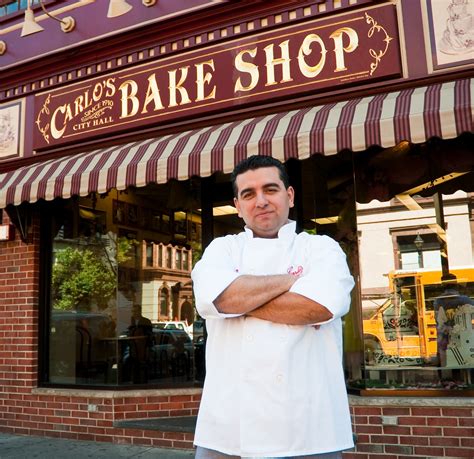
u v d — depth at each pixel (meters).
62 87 6.20
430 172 4.70
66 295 6.11
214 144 4.48
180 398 5.53
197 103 5.30
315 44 4.86
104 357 5.83
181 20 5.41
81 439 5.46
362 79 4.63
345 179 5.07
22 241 6.09
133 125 5.61
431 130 3.71
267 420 1.49
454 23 4.43
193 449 4.97
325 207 5.20
